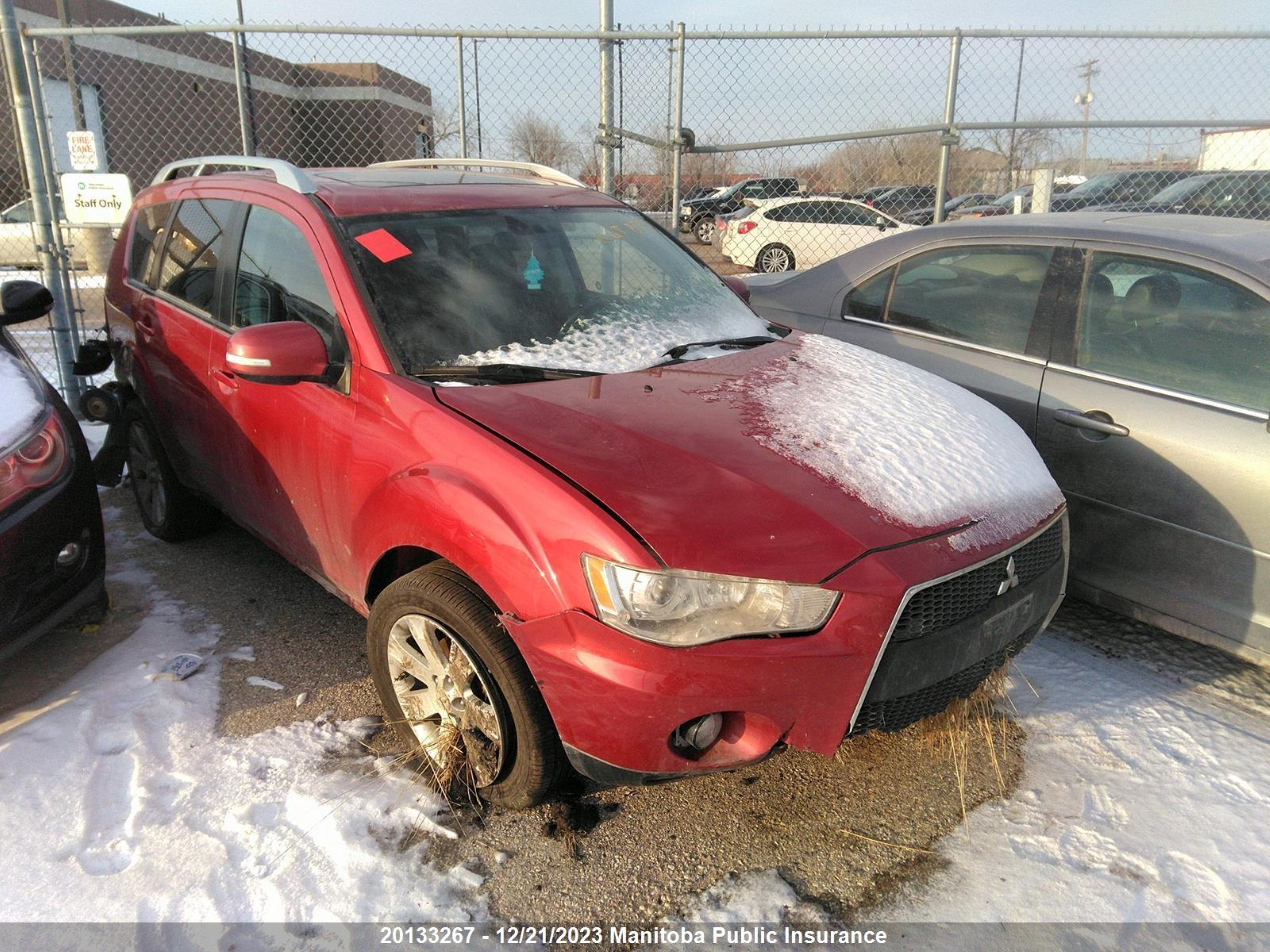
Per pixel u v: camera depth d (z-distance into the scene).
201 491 4.08
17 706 3.16
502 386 2.79
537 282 3.29
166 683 3.28
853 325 4.49
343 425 2.88
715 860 2.54
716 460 2.43
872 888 2.45
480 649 2.42
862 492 2.41
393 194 3.40
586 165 6.49
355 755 2.92
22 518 2.98
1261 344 3.18
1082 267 3.72
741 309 3.75
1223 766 2.90
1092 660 3.51
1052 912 2.37
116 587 4.07
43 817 2.63
